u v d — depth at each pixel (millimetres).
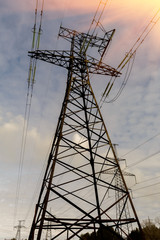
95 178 11234
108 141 12227
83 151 12352
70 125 12852
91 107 14062
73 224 8914
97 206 10359
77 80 15852
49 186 9281
